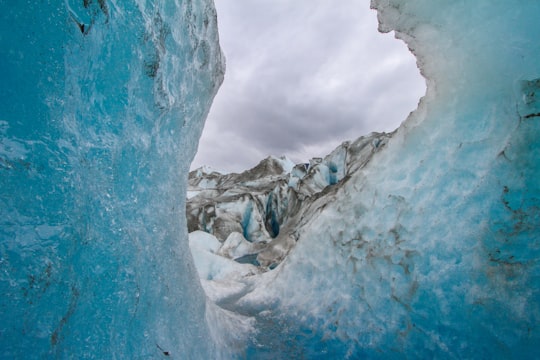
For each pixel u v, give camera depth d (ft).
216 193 82.53
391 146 12.42
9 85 3.26
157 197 6.79
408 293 9.27
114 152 4.98
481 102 9.07
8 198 3.20
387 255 10.55
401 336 8.82
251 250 44.55
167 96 6.21
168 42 5.98
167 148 7.18
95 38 4.24
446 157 9.84
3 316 3.03
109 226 4.88
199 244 42.34
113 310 4.78
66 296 3.84
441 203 9.55
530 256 7.22
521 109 8.05
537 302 6.76
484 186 8.54
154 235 6.53
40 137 3.58
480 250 8.10
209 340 8.59
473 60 9.06
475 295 7.78
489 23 8.19
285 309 13.34
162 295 6.62
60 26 3.71
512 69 8.14
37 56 3.51
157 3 5.44
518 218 7.68
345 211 13.52
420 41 10.61
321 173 74.74
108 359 4.49
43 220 3.54
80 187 4.17
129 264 5.28
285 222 66.44
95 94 4.57
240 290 18.65
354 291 11.13
